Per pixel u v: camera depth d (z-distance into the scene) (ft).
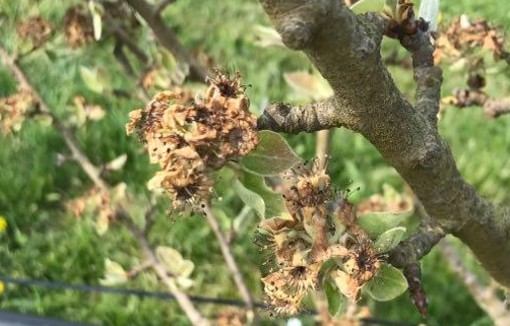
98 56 6.56
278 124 2.15
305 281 2.23
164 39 3.45
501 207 2.40
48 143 6.56
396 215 2.27
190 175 2.12
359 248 2.21
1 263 5.92
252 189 2.23
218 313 4.77
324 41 1.92
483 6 7.15
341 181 6.14
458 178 2.29
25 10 4.71
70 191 6.32
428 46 2.37
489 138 6.41
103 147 6.41
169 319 5.48
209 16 7.73
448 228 2.33
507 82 4.91
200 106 2.10
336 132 6.40
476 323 5.15
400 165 2.20
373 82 2.01
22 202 6.25
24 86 3.97
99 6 3.25
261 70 6.93
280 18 1.86
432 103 2.34
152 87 3.65
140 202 5.23
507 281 2.53
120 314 5.51
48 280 5.80
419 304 2.29
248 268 5.65
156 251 3.92
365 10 2.14
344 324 3.66
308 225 2.24
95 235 5.91
